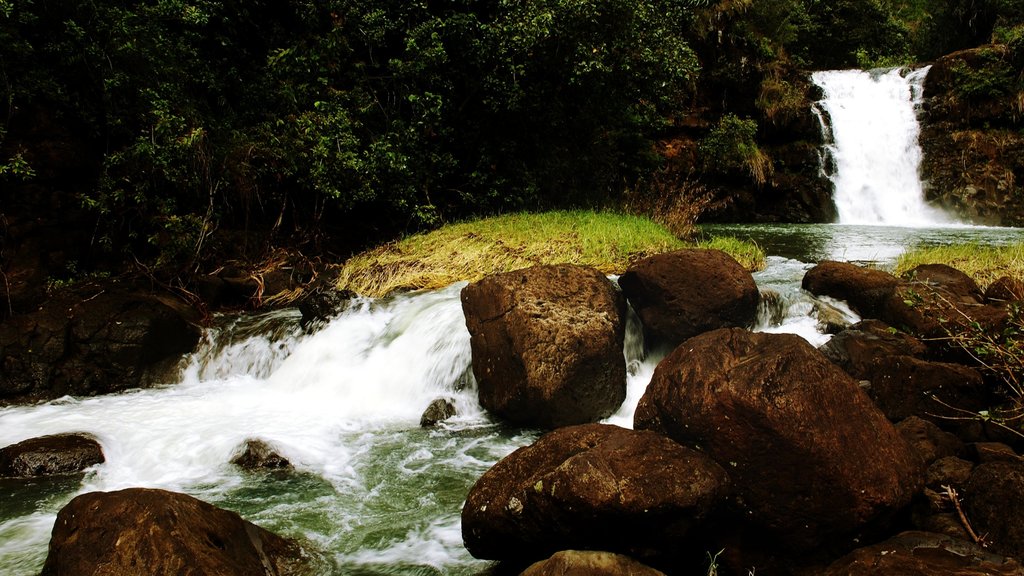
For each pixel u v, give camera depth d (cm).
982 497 384
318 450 611
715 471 392
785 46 2341
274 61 1184
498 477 420
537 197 1400
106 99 1011
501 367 670
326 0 1269
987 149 1730
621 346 689
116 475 570
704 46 1961
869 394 561
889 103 1925
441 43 1238
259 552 406
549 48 1278
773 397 396
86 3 977
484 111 1376
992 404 531
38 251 963
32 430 666
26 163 888
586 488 367
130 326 828
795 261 1080
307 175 1180
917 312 629
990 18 2114
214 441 625
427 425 673
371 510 500
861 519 380
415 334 799
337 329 852
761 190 1884
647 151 1744
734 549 406
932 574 318
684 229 1374
